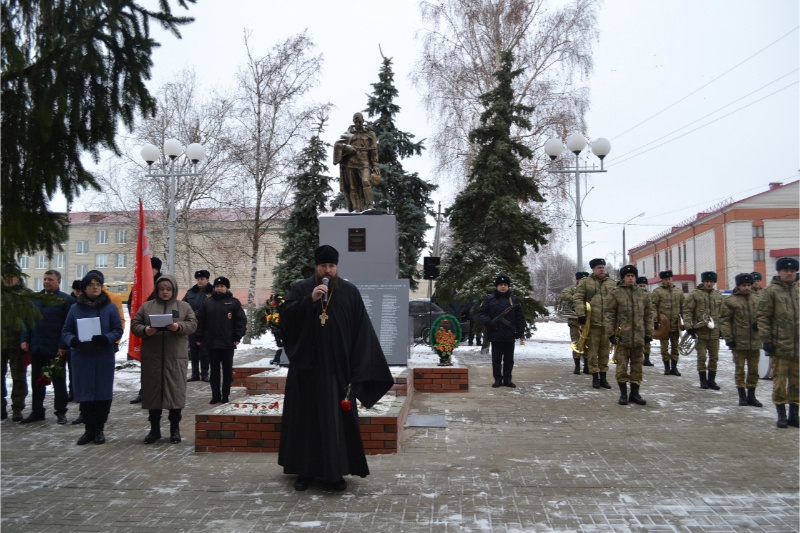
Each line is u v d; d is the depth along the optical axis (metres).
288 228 20.48
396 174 22.17
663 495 5.25
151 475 5.90
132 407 9.77
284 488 5.48
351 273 11.19
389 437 6.65
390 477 5.78
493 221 17.06
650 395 10.40
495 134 17.80
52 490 5.45
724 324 9.39
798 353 7.76
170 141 14.40
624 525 4.58
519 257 17.73
